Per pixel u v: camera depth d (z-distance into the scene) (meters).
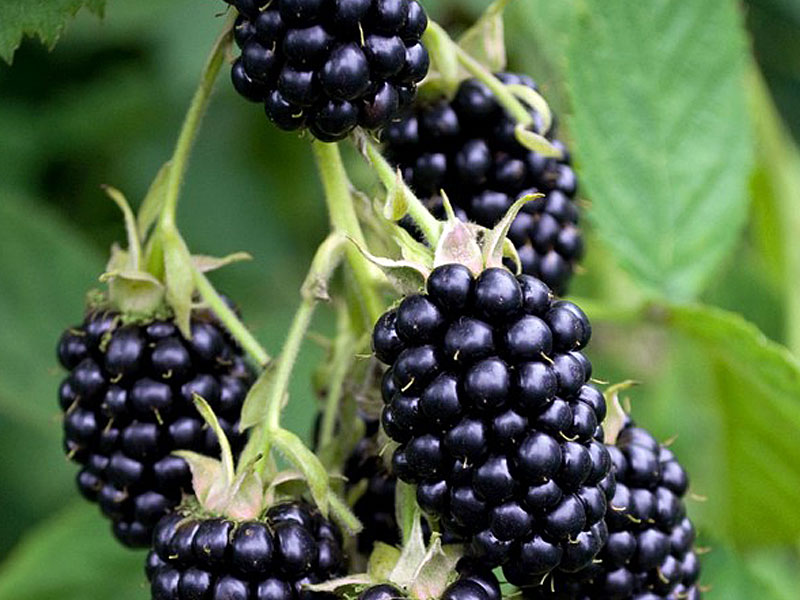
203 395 0.28
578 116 0.34
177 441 0.28
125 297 0.28
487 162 0.29
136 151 0.41
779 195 0.38
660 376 0.39
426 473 0.26
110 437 0.28
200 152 0.42
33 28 0.29
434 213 0.29
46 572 0.35
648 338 0.39
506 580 0.26
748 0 0.42
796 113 0.43
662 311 0.34
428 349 0.26
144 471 0.28
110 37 0.39
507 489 0.25
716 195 0.34
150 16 0.38
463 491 0.26
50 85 0.40
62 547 0.35
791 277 0.38
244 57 0.26
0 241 0.38
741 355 0.34
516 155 0.29
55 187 0.41
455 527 0.26
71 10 0.29
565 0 0.35
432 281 0.26
